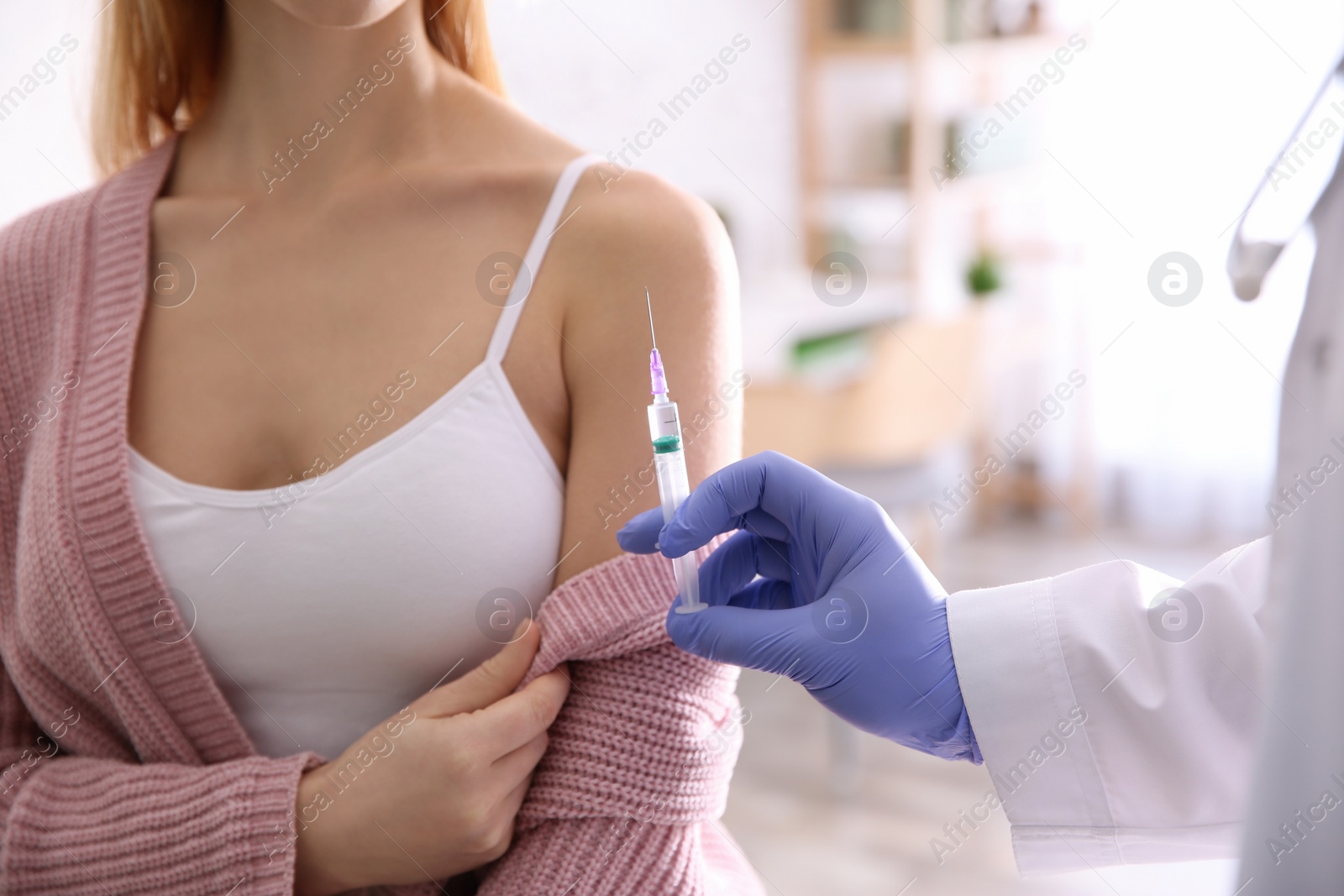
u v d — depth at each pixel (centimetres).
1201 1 326
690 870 65
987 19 360
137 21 83
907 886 188
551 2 309
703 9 347
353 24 62
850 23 364
